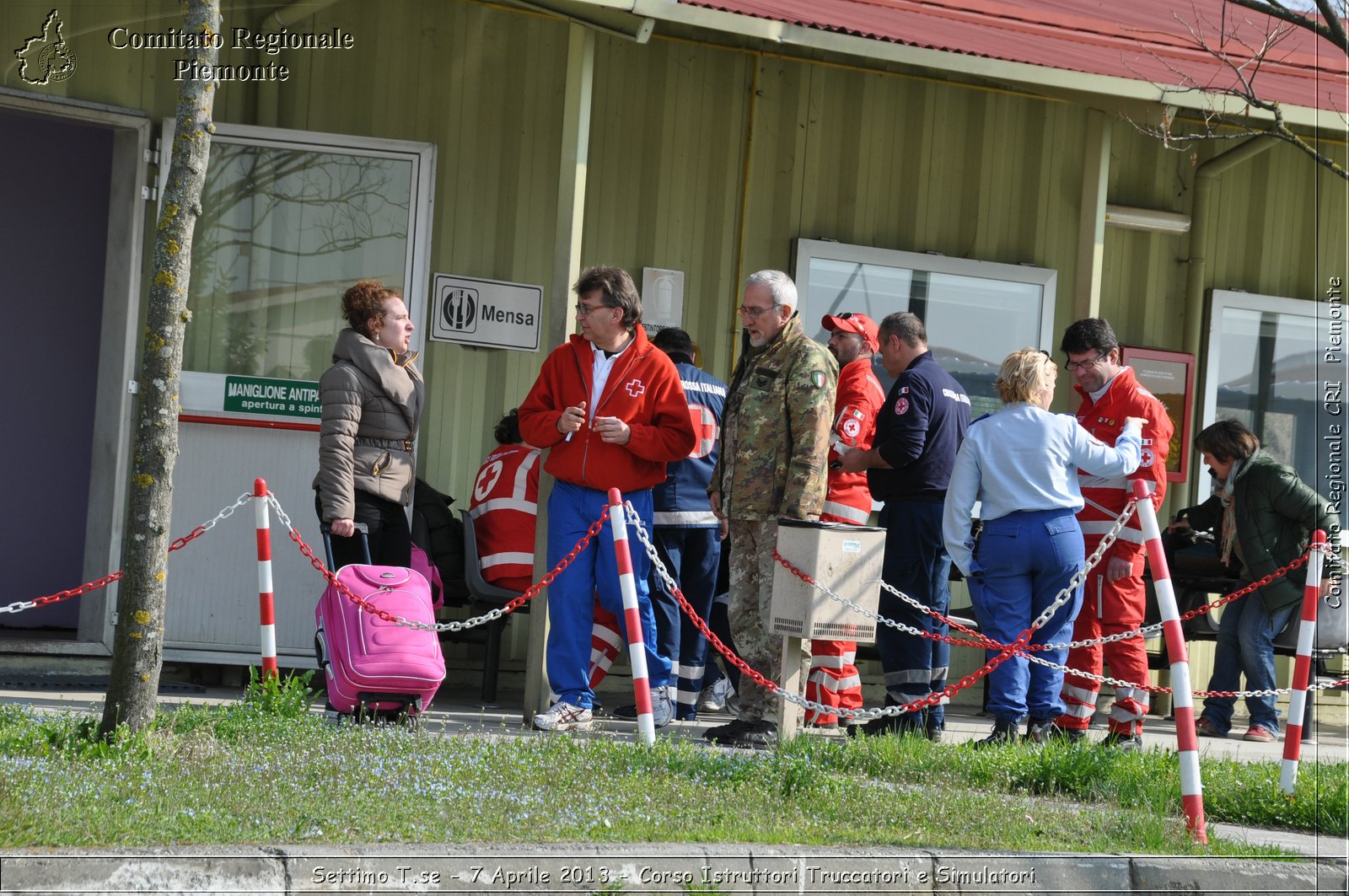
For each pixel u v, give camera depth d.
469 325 37.59
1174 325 43.66
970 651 41.19
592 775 23.55
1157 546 24.77
